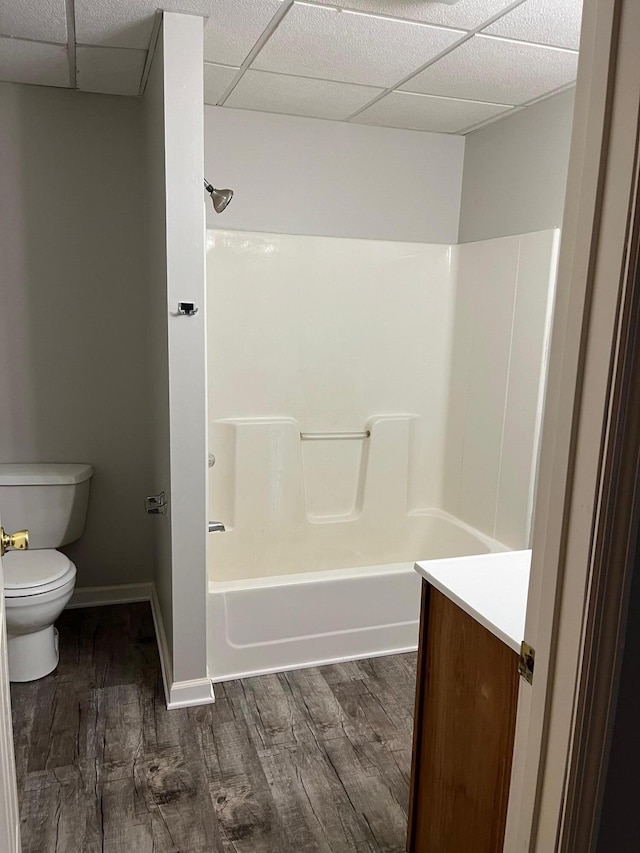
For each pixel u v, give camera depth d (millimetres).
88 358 2932
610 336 757
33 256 2793
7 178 2707
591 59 769
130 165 2836
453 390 3463
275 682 2514
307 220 3115
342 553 3432
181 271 2080
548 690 910
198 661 2359
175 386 2143
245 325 3123
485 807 1360
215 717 2289
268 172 3000
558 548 866
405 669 2623
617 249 738
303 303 3193
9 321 2812
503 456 3049
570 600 857
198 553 2277
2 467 2855
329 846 1761
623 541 805
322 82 2500
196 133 2021
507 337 2996
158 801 1898
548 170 2701
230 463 3188
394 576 2691
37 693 2410
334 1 1813
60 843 1747
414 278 3346
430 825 1614
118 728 2219
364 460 3438
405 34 2027
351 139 3096
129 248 2896
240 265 3057
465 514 3367
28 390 2885
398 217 3258
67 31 2074
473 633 1384
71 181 2781
